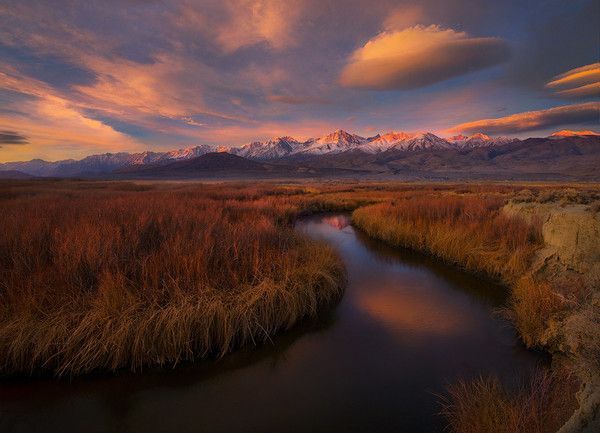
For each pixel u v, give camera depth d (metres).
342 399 5.22
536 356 6.11
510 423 3.85
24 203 15.41
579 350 4.92
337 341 6.96
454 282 10.30
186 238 8.64
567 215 8.84
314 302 8.03
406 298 9.15
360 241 16.30
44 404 5.04
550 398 4.38
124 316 5.83
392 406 5.02
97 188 38.69
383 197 34.94
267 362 6.24
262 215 15.32
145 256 7.58
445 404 4.97
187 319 6.07
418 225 15.00
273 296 7.25
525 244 10.27
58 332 5.57
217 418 4.86
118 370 5.71
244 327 6.60
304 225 21.17
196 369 5.98
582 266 7.66
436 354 6.38
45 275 6.52
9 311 5.79
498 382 5.16
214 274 7.43
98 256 7.05
